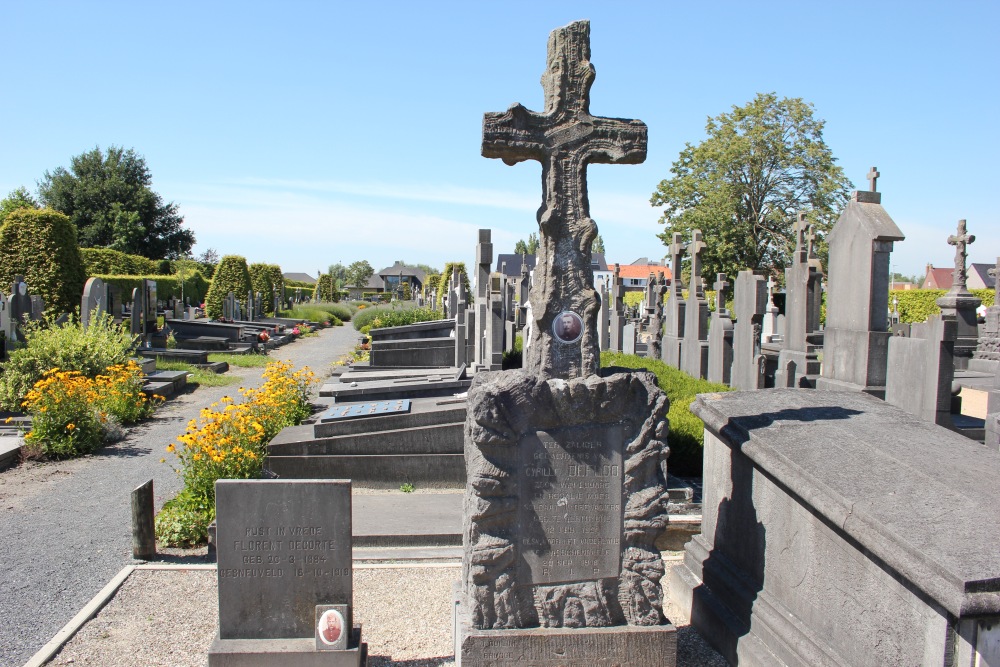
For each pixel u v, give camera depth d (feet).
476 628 14.24
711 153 118.11
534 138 15.03
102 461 34.27
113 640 16.72
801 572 13.79
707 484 18.40
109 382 43.04
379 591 19.70
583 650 14.30
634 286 232.12
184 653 16.16
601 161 15.43
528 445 14.37
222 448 24.54
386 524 23.81
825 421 15.96
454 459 28.84
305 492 14.74
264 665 14.62
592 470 14.62
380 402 33.94
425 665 15.80
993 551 10.46
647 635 14.48
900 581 11.16
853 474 13.10
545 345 14.96
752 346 37.86
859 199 28.60
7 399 40.01
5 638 17.07
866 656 11.91
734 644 15.20
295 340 112.06
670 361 51.57
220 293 123.34
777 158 118.73
